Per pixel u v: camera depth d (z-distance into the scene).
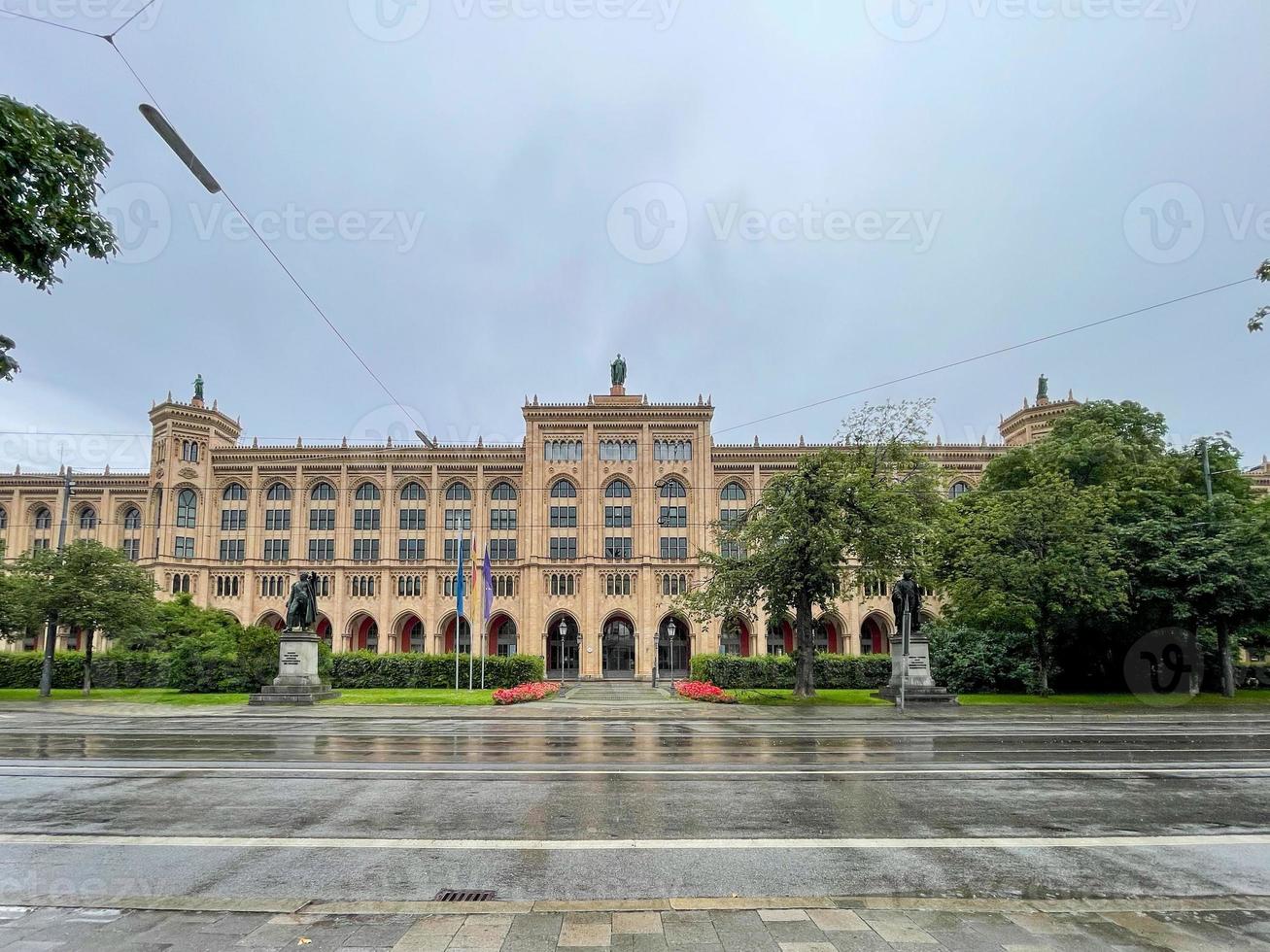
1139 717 28.30
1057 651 42.22
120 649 50.84
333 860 8.89
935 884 8.04
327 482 82.69
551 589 79.88
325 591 80.25
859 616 77.81
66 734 22.05
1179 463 45.12
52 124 8.72
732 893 7.76
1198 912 7.18
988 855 9.11
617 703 34.97
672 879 8.17
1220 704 34.56
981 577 36.62
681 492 81.88
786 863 8.74
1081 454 44.06
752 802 11.81
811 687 35.28
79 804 11.83
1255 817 11.13
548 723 25.56
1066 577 34.53
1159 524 38.16
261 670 39.81
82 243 9.05
